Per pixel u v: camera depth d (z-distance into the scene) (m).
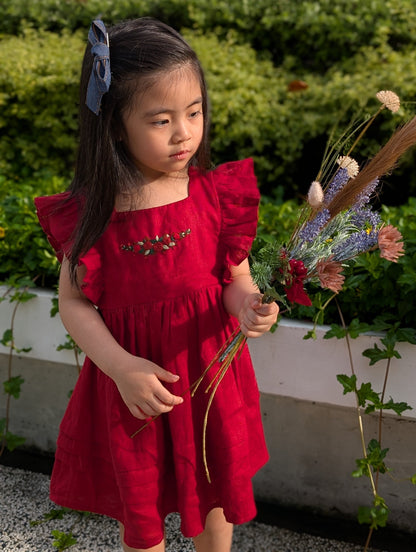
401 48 3.32
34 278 2.23
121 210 1.43
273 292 1.32
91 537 1.97
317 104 2.98
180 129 1.35
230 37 3.50
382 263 1.87
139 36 1.35
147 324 1.47
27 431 2.41
